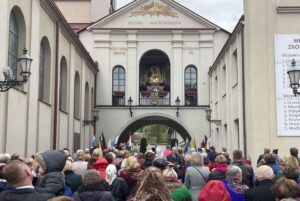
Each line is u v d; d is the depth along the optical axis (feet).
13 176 14.83
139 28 118.42
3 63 47.44
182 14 119.65
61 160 19.74
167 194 13.50
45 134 66.49
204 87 118.21
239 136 73.92
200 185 28.55
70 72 85.20
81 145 97.66
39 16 62.44
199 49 119.24
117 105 117.29
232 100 82.69
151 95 122.11
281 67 60.95
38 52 61.82
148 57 130.31
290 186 15.34
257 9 61.82
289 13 61.62
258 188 21.80
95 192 19.39
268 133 60.23
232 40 80.64
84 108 101.40
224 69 96.07
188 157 42.75
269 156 30.14
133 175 29.19
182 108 117.29
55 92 72.49
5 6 48.14
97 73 118.01
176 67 118.83
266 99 60.70
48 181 18.92
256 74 61.05
